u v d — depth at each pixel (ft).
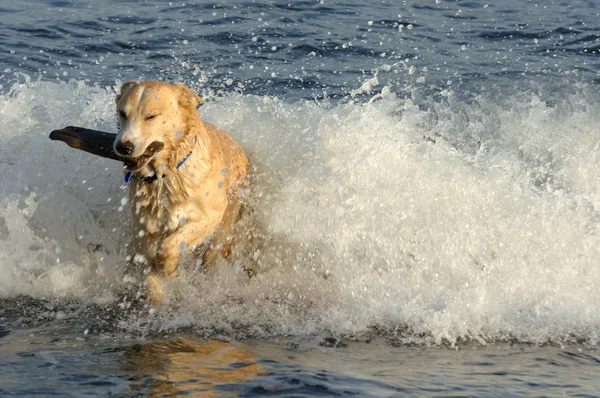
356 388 22.95
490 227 36.35
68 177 37.86
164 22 72.84
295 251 36.55
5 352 26.17
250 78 56.85
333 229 36.70
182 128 31.14
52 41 65.82
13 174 38.19
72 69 58.34
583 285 33.65
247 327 29.55
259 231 37.17
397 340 28.45
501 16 80.38
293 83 56.03
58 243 36.01
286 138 39.42
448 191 37.35
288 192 37.65
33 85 44.14
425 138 42.14
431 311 30.81
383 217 36.83
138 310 31.35
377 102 42.14
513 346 27.99
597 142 42.88
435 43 68.85
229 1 82.17
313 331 29.25
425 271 35.42
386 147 38.60
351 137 38.96
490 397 22.61
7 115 41.29
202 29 70.54
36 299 32.45
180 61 60.90
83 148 32.27
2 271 34.27
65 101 43.21
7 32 67.92
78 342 27.43
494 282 34.22
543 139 43.93
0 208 36.40
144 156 30.25
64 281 34.14
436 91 54.24
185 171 31.76
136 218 32.86
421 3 85.30
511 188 37.99
